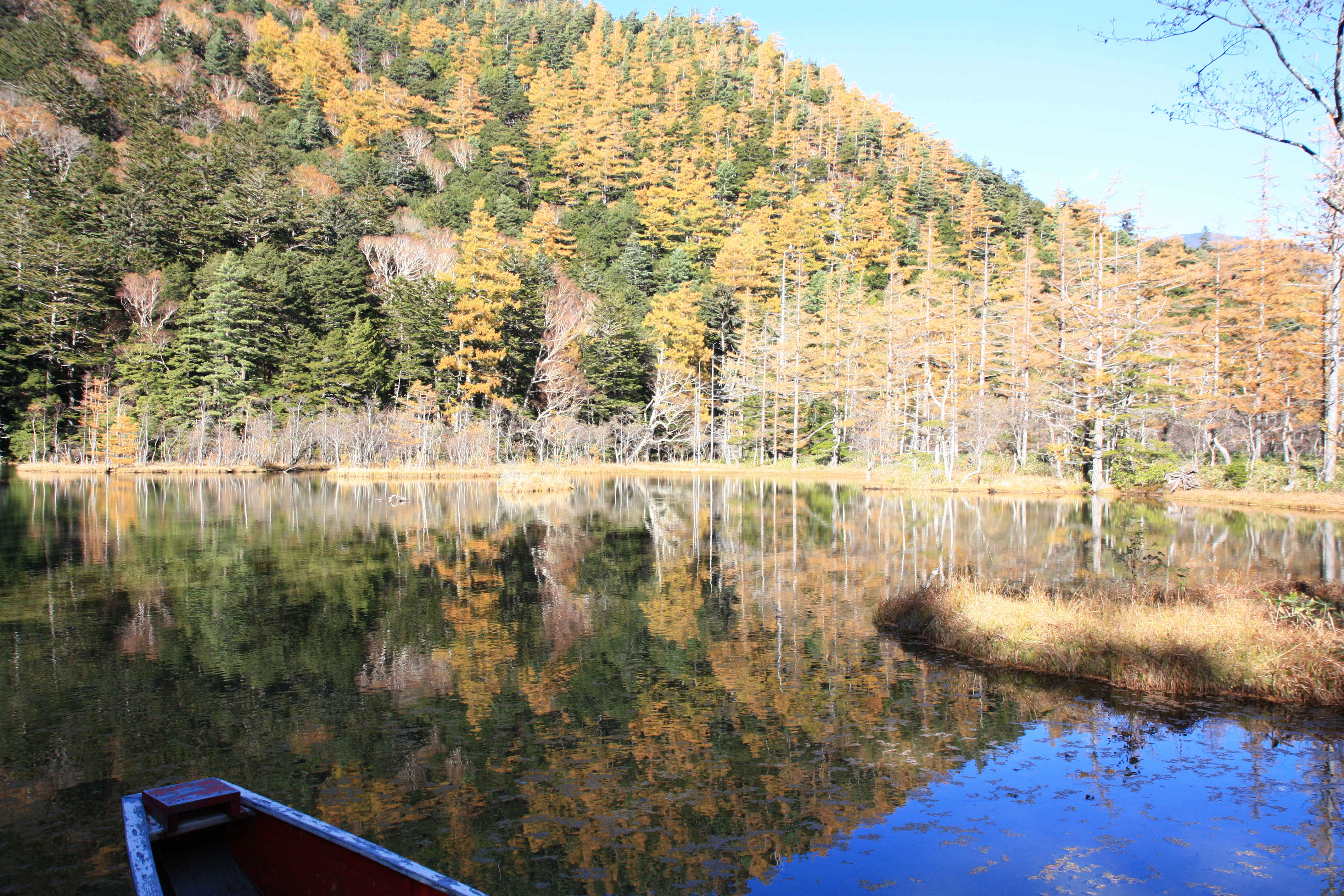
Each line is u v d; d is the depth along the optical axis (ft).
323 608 46.24
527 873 18.57
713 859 19.19
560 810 21.74
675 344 213.25
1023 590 44.88
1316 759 24.89
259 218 201.16
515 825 20.89
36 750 25.81
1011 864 18.94
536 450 188.03
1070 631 35.24
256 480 142.51
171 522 84.99
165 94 267.39
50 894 17.72
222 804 14.69
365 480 144.77
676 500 116.67
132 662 35.73
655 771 24.29
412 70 340.39
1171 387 132.67
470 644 38.81
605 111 330.13
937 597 42.14
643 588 52.39
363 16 369.71
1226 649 31.89
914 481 136.15
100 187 195.21
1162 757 25.16
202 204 199.31
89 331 167.43
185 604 47.19
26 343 163.73
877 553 66.18
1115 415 124.77
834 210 281.13
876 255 258.98
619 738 26.96
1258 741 26.40
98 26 299.17
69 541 70.85
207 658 36.35
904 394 173.27
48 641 39.04
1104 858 19.21
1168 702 30.07
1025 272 168.66
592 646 38.40
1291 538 73.82
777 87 385.29
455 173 282.77
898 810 21.76
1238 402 124.98
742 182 295.28
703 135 326.85
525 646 38.50
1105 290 135.54
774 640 39.47
